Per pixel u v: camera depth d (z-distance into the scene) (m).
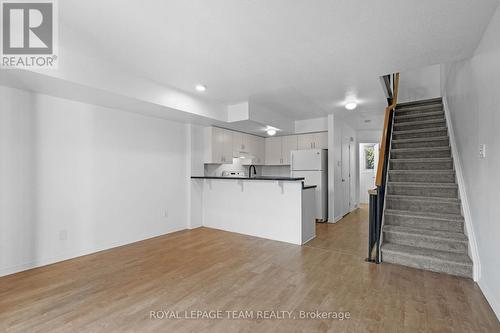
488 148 2.17
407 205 3.46
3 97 2.73
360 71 3.03
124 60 2.78
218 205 4.97
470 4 1.79
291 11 1.88
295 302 2.20
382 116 5.64
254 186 4.48
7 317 1.97
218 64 2.86
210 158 5.11
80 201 3.38
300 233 3.94
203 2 1.78
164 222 4.51
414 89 5.96
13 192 2.81
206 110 4.27
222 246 3.84
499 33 1.82
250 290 2.43
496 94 1.95
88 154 3.46
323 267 2.99
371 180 8.84
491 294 2.10
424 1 1.76
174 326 1.87
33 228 2.96
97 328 1.84
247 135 6.12
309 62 2.78
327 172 5.84
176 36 2.26
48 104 3.07
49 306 2.13
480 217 2.44
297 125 6.13
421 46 2.41
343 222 5.53
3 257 2.74
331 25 2.06
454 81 3.75
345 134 6.35
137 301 2.22
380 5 1.80
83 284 2.54
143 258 3.31
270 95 4.09
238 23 2.04
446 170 3.60
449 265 2.70
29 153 2.92
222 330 1.82
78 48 2.51
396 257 3.02
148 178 4.24
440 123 4.37
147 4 1.81
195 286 2.51
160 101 3.51
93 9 1.87
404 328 1.83
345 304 2.17
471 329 1.82
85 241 3.43
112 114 3.73
